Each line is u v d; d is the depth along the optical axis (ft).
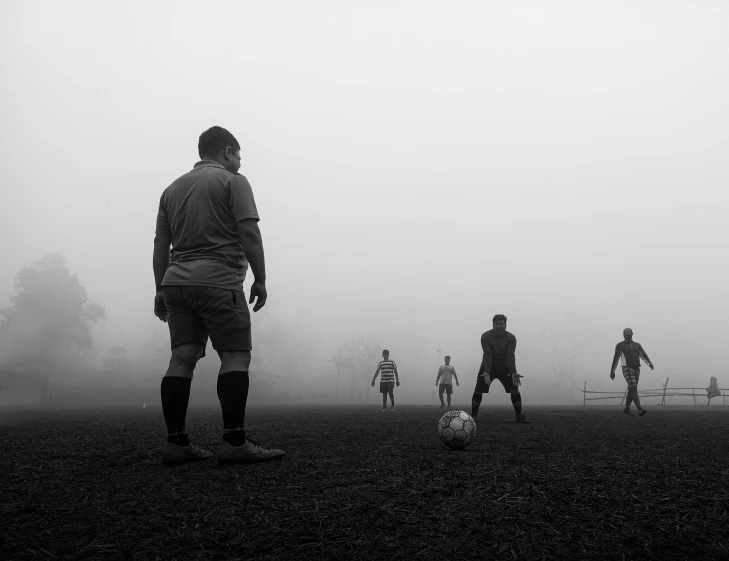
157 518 5.93
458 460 10.78
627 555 4.97
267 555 4.81
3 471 9.07
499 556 4.89
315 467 9.64
